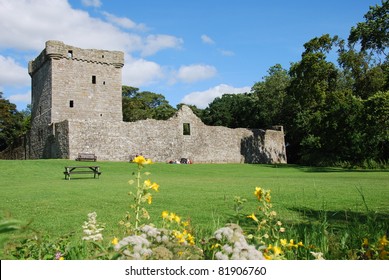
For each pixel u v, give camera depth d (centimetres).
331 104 4447
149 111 8219
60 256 421
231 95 7794
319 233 551
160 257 331
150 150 4600
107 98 5203
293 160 6191
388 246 450
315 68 4406
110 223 918
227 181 2272
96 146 4194
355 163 4372
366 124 3691
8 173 2756
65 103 4884
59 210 1147
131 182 460
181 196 1469
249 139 5509
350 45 4275
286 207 1179
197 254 374
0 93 6831
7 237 253
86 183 2086
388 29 3647
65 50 4912
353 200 1340
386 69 3822
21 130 6956
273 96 6241
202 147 5038
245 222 923
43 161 3547
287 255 476
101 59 5178
